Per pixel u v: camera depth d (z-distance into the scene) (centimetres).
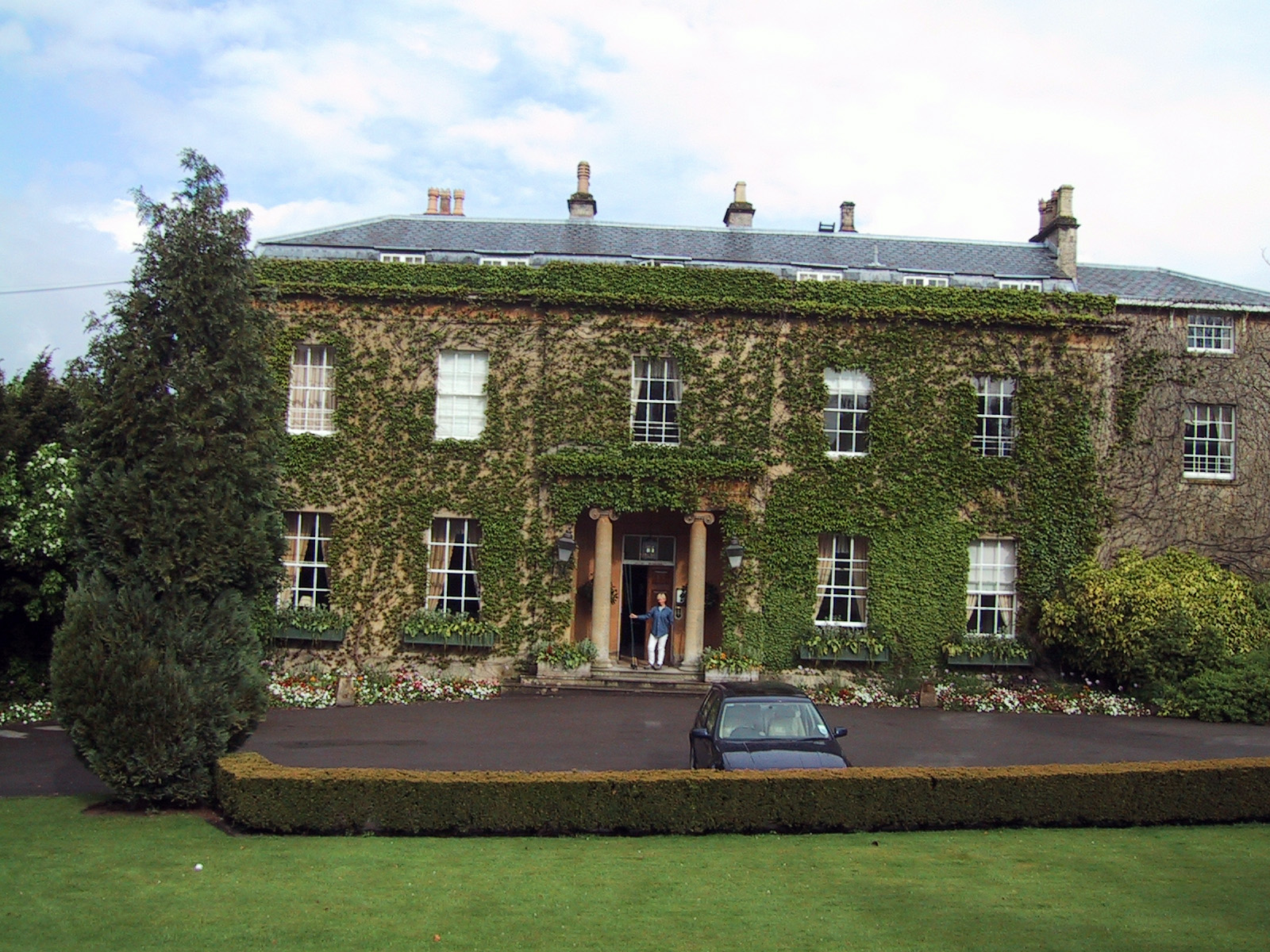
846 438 2756
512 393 2706
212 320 1476
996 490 2752
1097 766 1380
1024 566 2739
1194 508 2869
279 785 1302
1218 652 2408
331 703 2383
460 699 2477
